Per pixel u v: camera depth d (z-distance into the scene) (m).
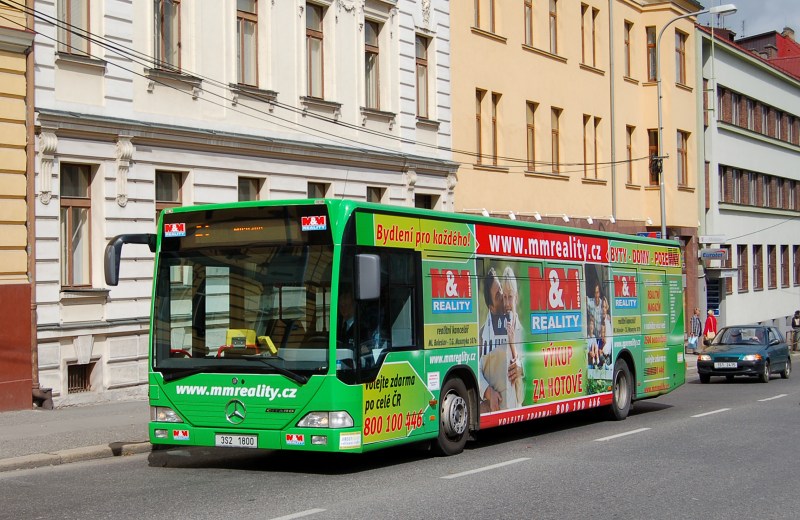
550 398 16.23
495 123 32.72
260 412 11.76
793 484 11.59
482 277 14.55
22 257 17.73
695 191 45.25
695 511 10.02
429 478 11.85
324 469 12.67
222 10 21.94
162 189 20.80
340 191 25.25
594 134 38.81
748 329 32.34
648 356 20.17
